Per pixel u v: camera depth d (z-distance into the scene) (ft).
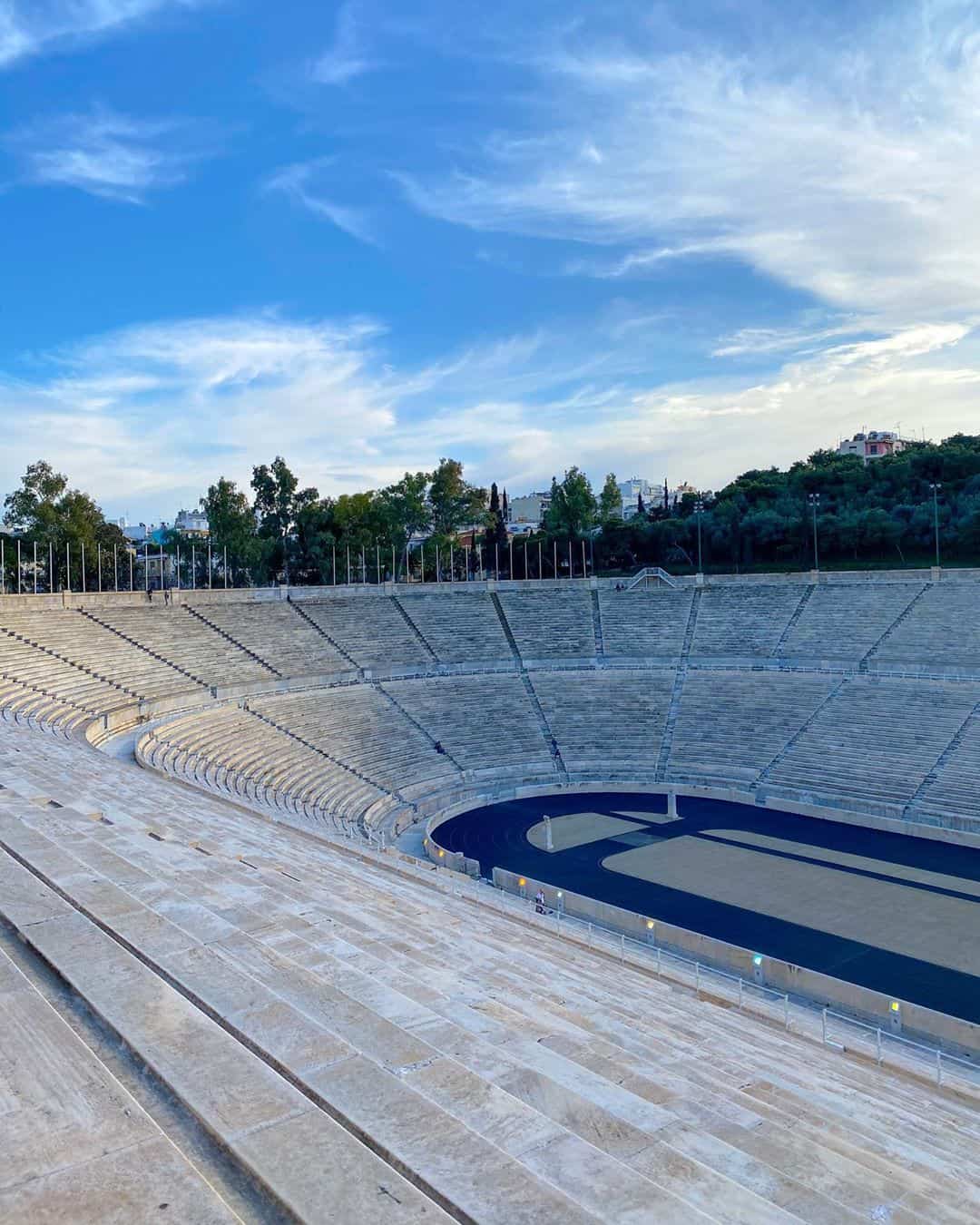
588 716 195.72
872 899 111.96
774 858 130.21
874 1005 81.51
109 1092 17.79
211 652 185.88
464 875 115.96
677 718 191.62
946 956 94.84
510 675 210.38
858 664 189.26
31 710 128.26
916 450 339.98
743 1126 24.98
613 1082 26.84
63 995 23.35
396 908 59.06
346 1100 18.25
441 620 227.81
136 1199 14.20
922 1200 21.06
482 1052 23.32
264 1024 21.99
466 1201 14.71
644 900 113.60
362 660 203.92
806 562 297.53
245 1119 17.13
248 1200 14.83
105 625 178.50
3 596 165.07
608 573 349.41
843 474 333.21
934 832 138.41
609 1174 16.46
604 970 66.49
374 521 328.08
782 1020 71.87
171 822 64.64
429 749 179.42
